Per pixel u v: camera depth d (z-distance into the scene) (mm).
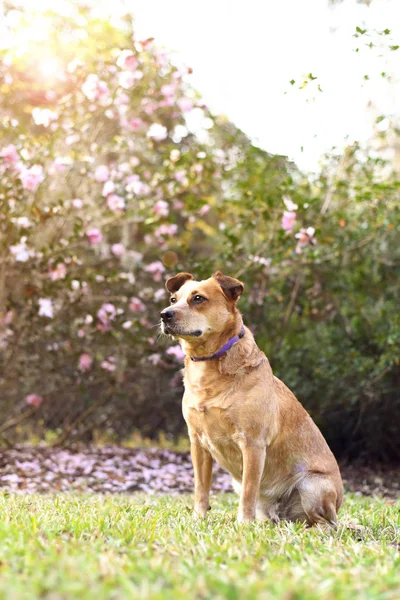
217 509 5832
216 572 2920
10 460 8336
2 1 9703
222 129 10719
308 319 10133
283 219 8430
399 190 9453
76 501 5602
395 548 4012
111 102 8648
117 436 11023
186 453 10008
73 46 9414
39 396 9930
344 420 10055
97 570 2818
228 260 9156
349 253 9727
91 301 9156
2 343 8961
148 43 8320
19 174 7891
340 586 2705
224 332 4762
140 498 6652
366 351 9805
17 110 10008
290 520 5035
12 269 8586
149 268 9133
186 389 4926
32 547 3252
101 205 9047
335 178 9250
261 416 4691
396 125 9742
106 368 9266
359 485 8727
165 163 9242
